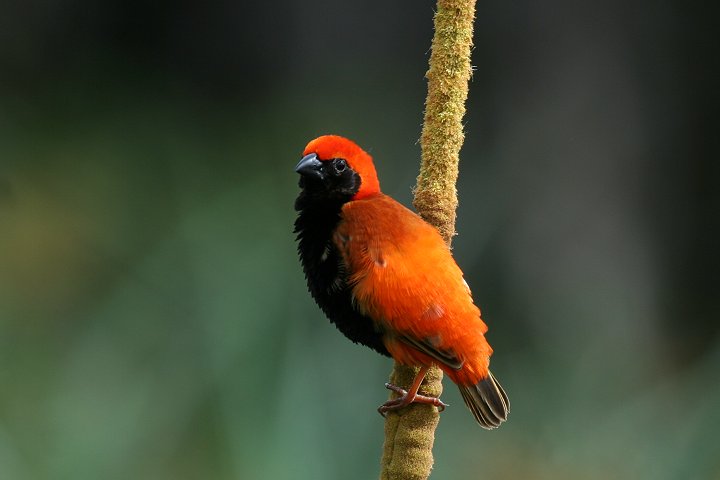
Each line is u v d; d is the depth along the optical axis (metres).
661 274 15.09
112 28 17.59
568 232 14.75
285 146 16.00
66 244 14.04
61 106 16.70
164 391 10.62
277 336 9.88
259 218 12.49
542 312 13.59
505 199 14.65
